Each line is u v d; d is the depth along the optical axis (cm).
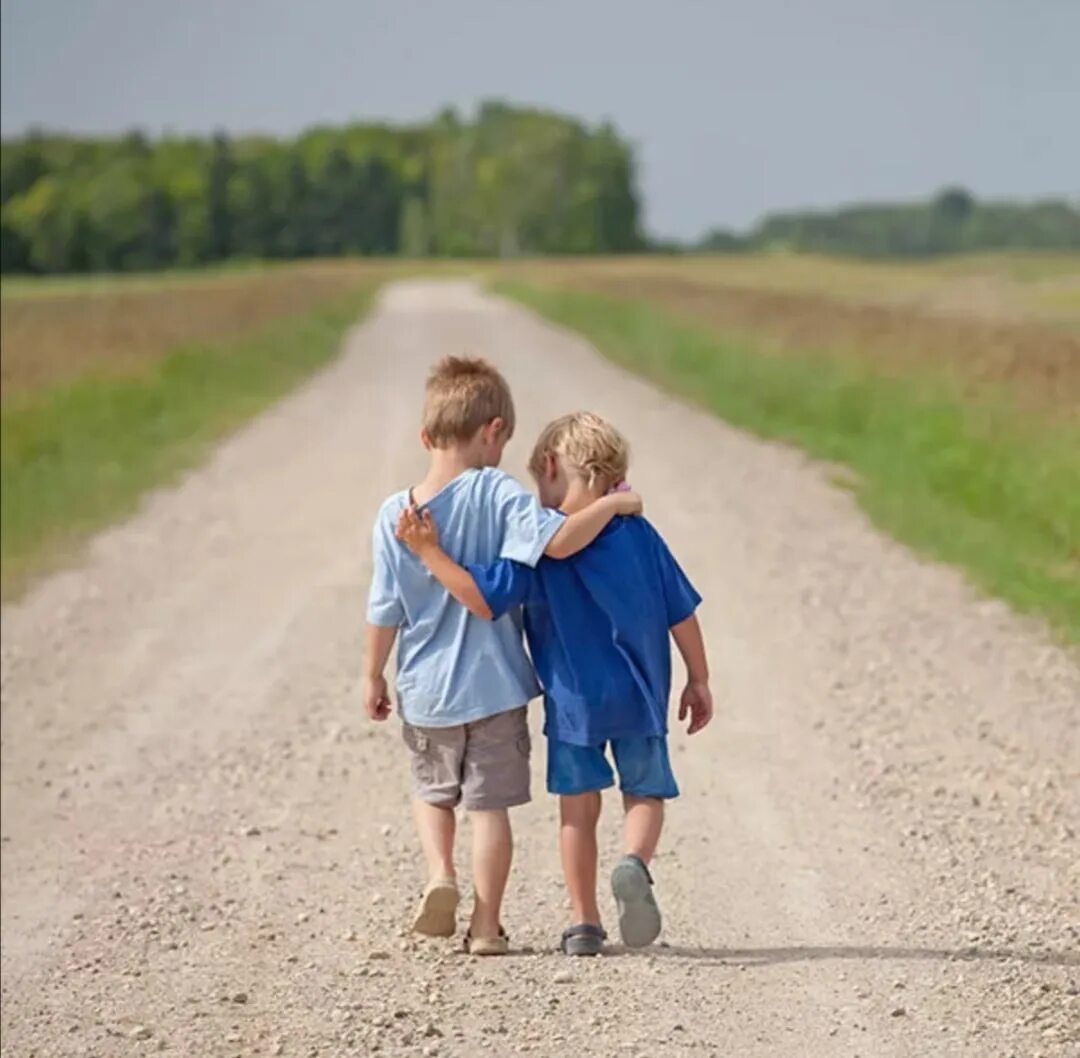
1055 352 7031
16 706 3089
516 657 1631
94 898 2069
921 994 1501
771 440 6359
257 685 3127
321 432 6912
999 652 3088
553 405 7744
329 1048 1433
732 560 3988
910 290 17488
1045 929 1688
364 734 2759
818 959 1614
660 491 5069
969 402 5828
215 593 3919
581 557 1584
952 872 1906
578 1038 1423
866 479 5266
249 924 1872
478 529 1598
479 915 1656
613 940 1697
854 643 3170
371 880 2000
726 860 1986
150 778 2622
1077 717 2638
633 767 1605
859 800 2230
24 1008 1644
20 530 4609
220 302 15275
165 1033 1525
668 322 12288
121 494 5231
